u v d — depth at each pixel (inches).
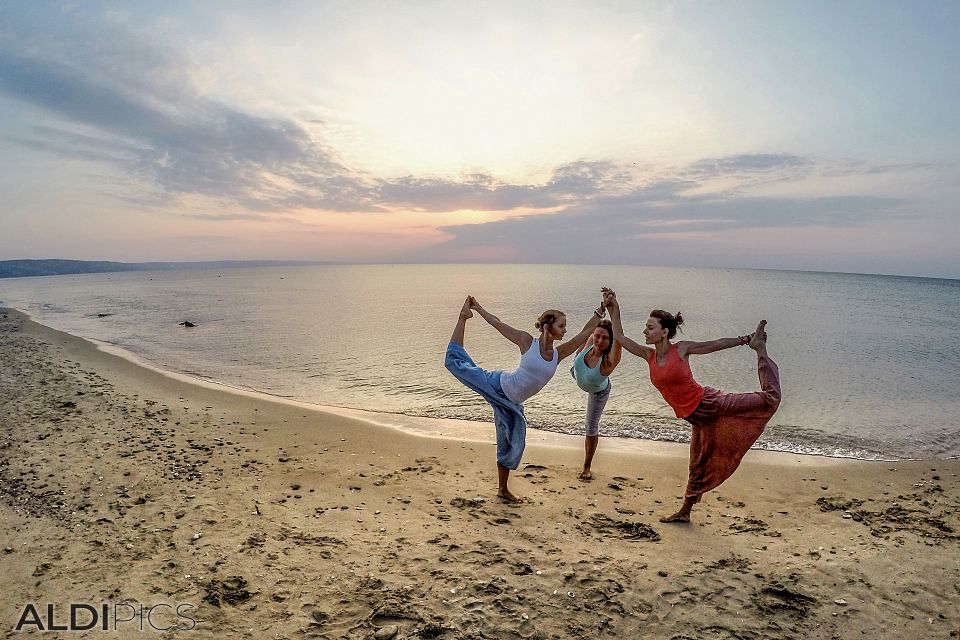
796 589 189.3
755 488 302.2
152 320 1294.3
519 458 265.9
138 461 307.7
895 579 196.7
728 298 2308.1
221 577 187.3
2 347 796.0
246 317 1371.8
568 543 223.5
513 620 167.3
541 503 270.8
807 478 318.7
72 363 663.8
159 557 200.4
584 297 2315.5
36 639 150.5
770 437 406.6
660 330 239.5
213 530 224.5
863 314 1581.0
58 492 259.4
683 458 351.3
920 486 305.6
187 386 544.7
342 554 206.8
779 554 217.2
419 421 432.1
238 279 5378.9
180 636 155.0
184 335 1000.9
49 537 214.4
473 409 475.2
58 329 1101.1
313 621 164.4
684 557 212.7
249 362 714.2
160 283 4266.7
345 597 177.0
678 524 247.9
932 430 425.4
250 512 245.1
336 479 295.9
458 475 310.7
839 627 169.3
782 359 758.5
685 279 5629.9
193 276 6894.7
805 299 2345.0
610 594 183.0
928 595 186.4
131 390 512.7
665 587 188.4
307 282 4451.3
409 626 162.6
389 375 629.9
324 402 500.7
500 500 271.6
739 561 209.6
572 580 191.2
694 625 168.6
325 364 700.7
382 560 202.7
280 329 1098.7
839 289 3806.6
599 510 264.7
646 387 570.9
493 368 679.1
